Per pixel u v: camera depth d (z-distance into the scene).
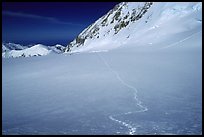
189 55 44.47
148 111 19.03
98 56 59.22
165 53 51.34
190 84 26.14
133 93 24.30
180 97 22.06
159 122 16.83
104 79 31.70
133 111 19.27
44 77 36.91
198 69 32.94
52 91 27.52
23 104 23.09
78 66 44.81
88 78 33.12
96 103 21.92
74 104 22.06
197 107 19.42
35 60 65.12
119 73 34.69
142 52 59.34
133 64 41.38
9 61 68.00
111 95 24.12
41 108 21.52
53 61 57.25
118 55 57.31
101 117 18.42
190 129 15.58
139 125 16.52
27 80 35.66
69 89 27.84
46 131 16.42
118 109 19.92
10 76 40.75
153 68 36.19
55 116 19.23
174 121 16.89
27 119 18.92
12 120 18.88
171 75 30.80
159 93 23.64
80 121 17.86
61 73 39.00
